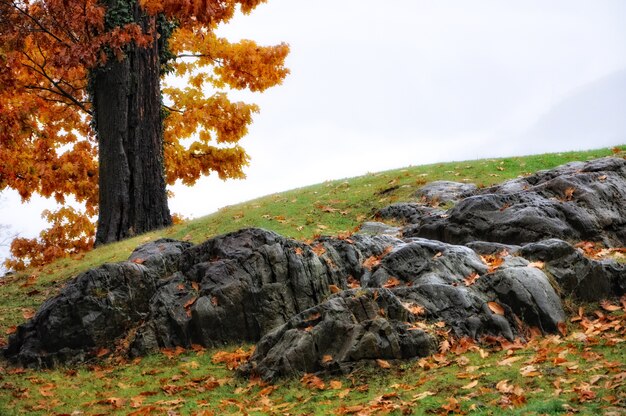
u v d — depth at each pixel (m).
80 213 27.53
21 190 25.75
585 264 9.90
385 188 17.66
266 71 25.27
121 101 20.22
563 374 7.05
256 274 10.79
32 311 13.10
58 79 25.66
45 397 8.88
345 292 9.02
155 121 20.78
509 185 14.60
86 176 25.72
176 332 10.71
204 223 17.64
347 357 8.29
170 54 22.41
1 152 24.50
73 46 19.19
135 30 19.27
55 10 19.67
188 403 8.14
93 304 10.95
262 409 7.50
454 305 9.12
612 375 6.79
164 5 19.94
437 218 13.41
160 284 11.55
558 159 18.58
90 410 8.22
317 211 16.77
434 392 7.10
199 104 26.48
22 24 20.44
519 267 9.63
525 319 9.09
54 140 27.80
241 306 10.61
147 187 20.30
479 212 12.73
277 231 15.45
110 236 19.69
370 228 14.41
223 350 10.30
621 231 12.70
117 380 9.52
